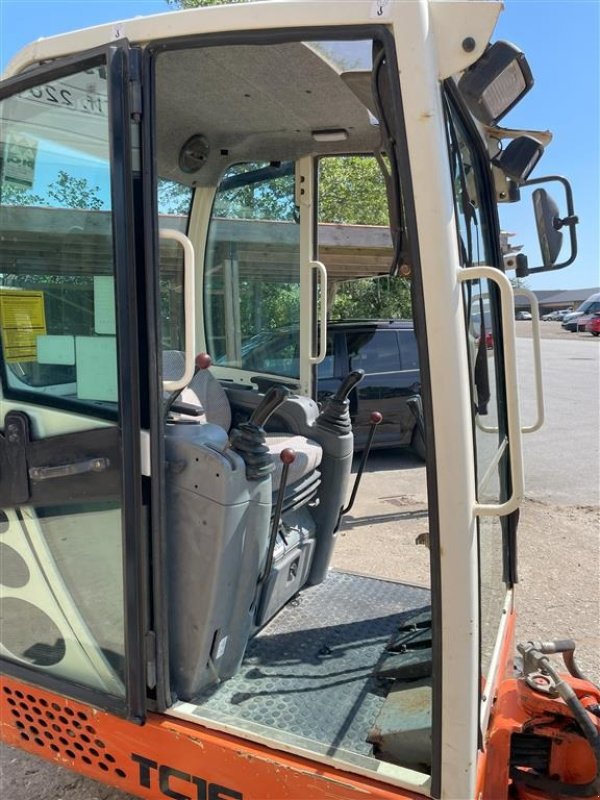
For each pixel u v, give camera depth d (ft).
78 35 5.77
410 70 4.66
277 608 8.55
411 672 6.91
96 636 6.35
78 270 5.93
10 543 6.73
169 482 6.27
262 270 11.35
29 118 6.07
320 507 9.64
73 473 6.02
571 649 6.84
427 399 4.83
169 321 11.07
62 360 6.07
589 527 17.99
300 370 11.30
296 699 6.72
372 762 5.44
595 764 5.73
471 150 6.90
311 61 7.44
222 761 5.73
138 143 5.52
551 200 6.72
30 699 6.80
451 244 4.75
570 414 35.37
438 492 4.87
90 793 7.86
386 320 24.44
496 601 7.59
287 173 11.06
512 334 4.83
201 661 6.45
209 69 7.78
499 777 5.72
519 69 5.37
